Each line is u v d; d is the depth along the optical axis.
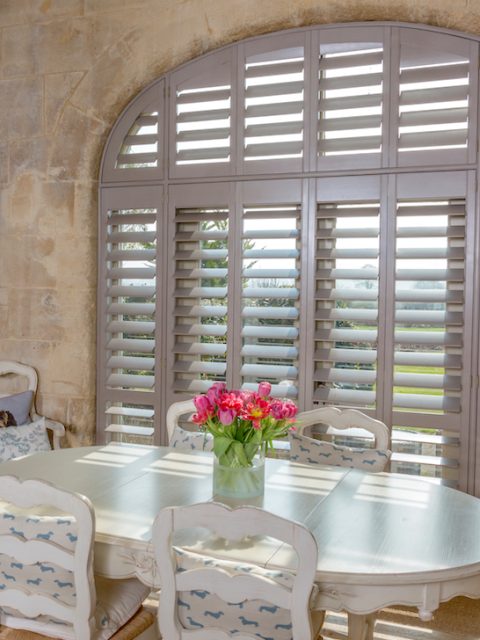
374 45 3.05
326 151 3.12
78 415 3.60
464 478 2.94
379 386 3.05
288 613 1.52
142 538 1.73
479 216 2.89
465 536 1.77
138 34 3.39
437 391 3.05
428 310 3.03
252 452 2.06
